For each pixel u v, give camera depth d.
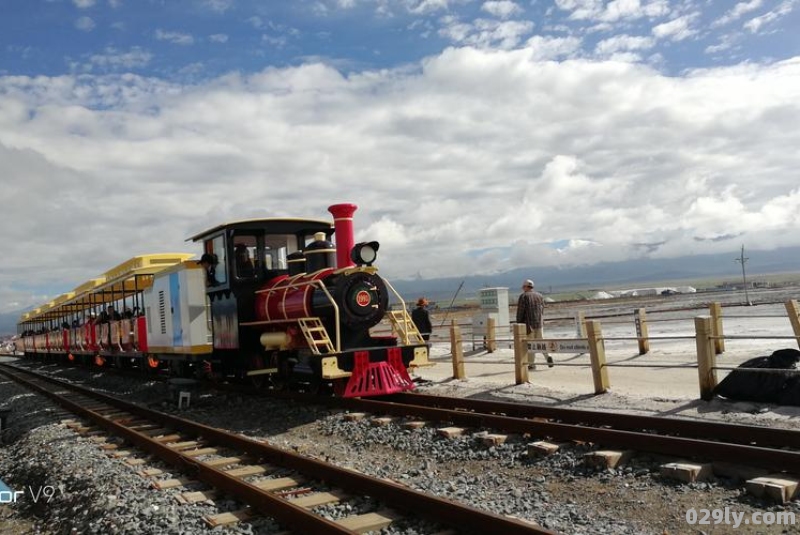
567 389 11.72
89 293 25.78
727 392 9.33
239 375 14.60
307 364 11.20
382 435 9.18
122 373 23.50
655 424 7.98
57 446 10.38
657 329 24.11
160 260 19.97
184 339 14.70
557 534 4.54
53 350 35.56
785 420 8.12
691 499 5.73
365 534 5.37
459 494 6.29
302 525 5.45
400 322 12.30
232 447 9.02
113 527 6.01
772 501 5.44
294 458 7.44
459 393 12.53
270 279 13.62
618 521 5.43
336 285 11.35
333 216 12.15
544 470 6.96
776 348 14.48
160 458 8.75
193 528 5.78
